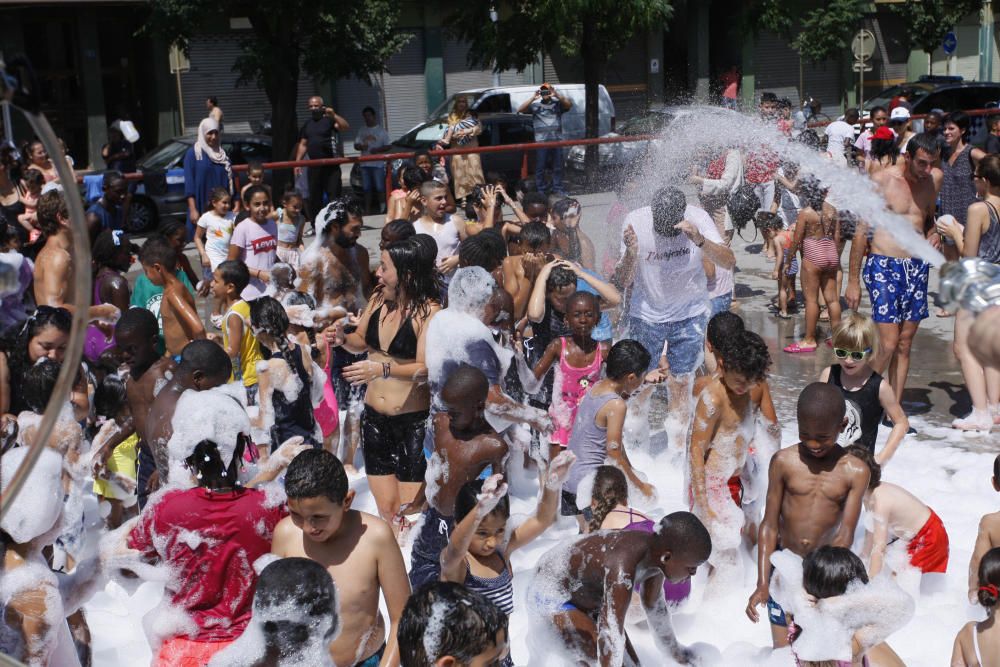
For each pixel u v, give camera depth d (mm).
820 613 3863
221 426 3883
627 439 7238
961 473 6695
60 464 3662
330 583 3320
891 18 32219
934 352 9742
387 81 26906
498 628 2951
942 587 5137
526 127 19547
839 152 13930
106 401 5691
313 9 18031
